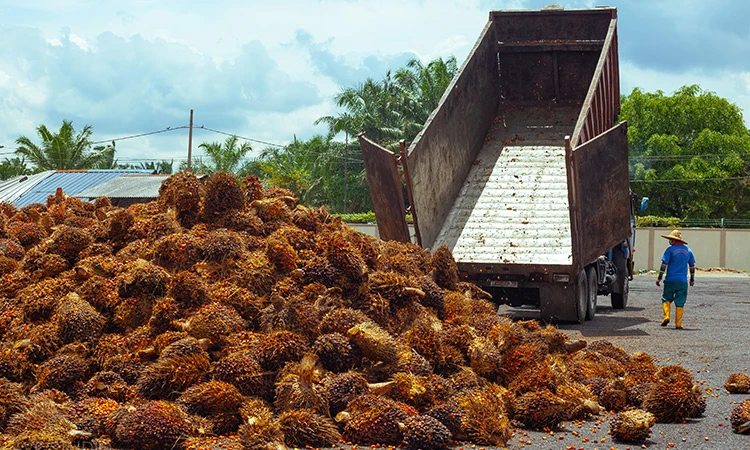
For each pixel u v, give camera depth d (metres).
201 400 6.39
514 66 18.75
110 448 5.93
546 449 6.27
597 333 13.60
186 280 7.67
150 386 6.68
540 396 7.05
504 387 7.71
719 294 25.27
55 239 8.99
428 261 10.48
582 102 18.55
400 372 6.98
